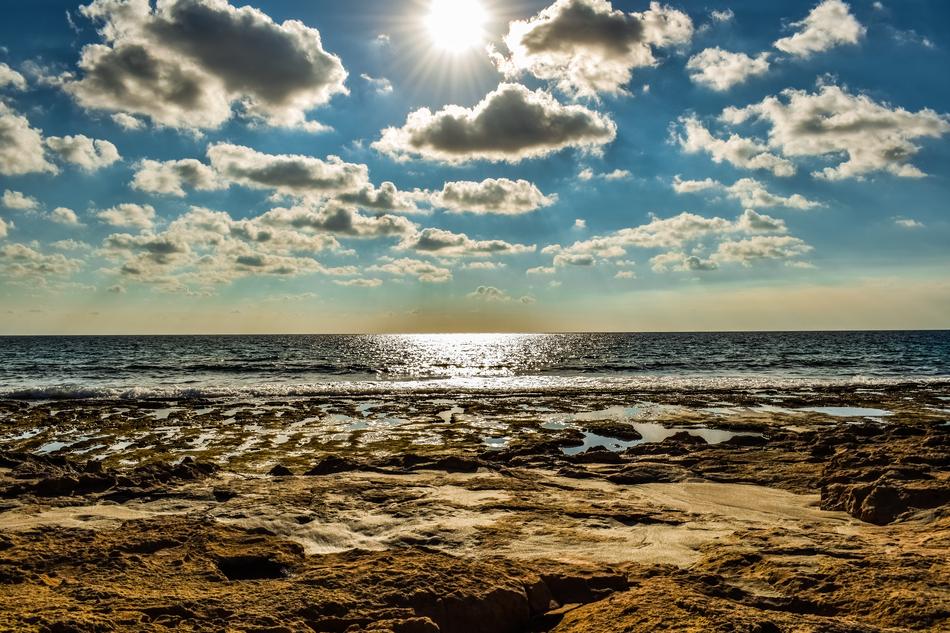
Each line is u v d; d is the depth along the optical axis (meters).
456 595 5.88
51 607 5.08
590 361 81.25
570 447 22.56
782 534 8.47
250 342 188.00
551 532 9.05
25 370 65.56
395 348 141.12
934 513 9.61
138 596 5.66
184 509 9.80
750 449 17.72
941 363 70.94
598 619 5.44
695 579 6.54
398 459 15.44
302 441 23.39
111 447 22.53
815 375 55.78
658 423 27.58
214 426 27.11
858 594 5.77
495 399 37.28
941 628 4.99
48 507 9.93
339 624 5.32
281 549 7.48
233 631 4.96
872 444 17.70
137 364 75.56
